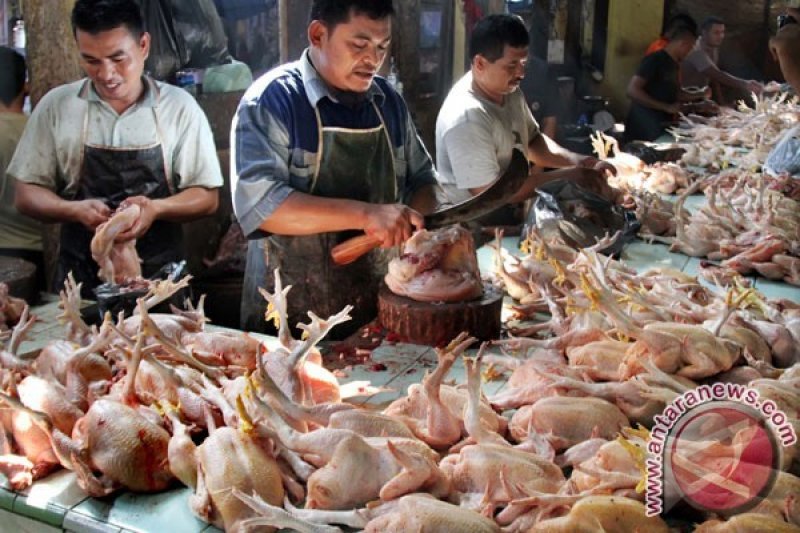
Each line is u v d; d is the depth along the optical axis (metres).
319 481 1.98
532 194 4.43
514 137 4.64
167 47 5.45
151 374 2.52
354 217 3.08
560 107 9.23
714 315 2.92
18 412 2.26
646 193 4.94
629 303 3.07
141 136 3.89
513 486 1.96
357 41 3.08
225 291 5.24
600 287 2.58
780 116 7.34
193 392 2.41
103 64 3.66
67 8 4.84
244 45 6.77
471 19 8.16
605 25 11.23
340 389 2.71
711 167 6.59
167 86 3.98
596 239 3.94
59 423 2.31
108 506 2.12
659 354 2.47
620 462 2.03
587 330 2.83
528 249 3.78
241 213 3.17
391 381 2.81
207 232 6.00
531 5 9.69
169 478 2.18
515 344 2.88
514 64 4.30
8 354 2.68
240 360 2.70
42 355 2.66
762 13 11.91
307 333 2.54
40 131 3.84
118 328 2.55
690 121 8.14
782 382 2.43
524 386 2.54
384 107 3.51
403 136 3.62
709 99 9.58
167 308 3.24
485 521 1.84
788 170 5.64
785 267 3.98
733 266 4.10
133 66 3.73
